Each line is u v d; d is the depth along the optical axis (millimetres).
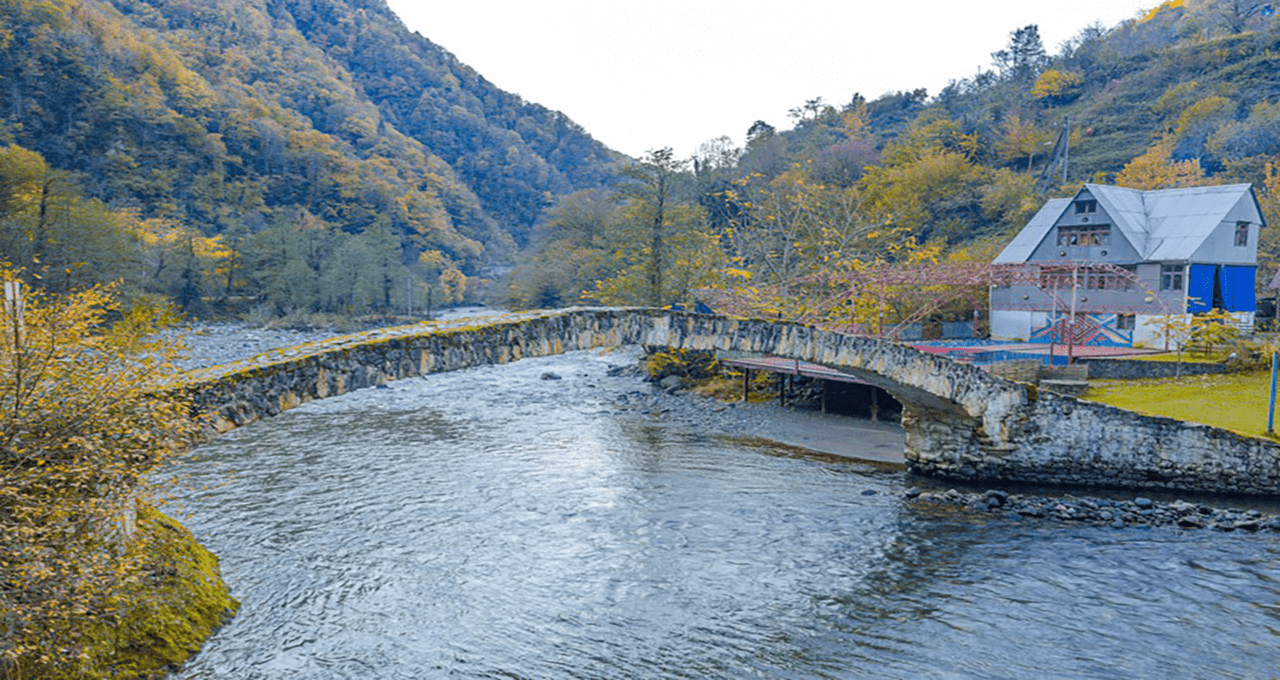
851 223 60531
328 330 92812
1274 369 24641
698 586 17531
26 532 9523
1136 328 42094
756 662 14312
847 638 15180
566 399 42594
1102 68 128625
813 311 41469
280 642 14531
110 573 11148
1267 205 59531
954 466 25875
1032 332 46250
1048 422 25203
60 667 10938
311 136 180375
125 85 151875
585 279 72062
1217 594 16844
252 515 21500
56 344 10508
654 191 53750
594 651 14664
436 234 175000
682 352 47344
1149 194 46531
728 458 28984
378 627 15344
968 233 81938
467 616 15938
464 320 17953
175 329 75812
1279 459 23125
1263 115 85625
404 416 37031
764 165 113812
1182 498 23797
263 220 149500
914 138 102875
